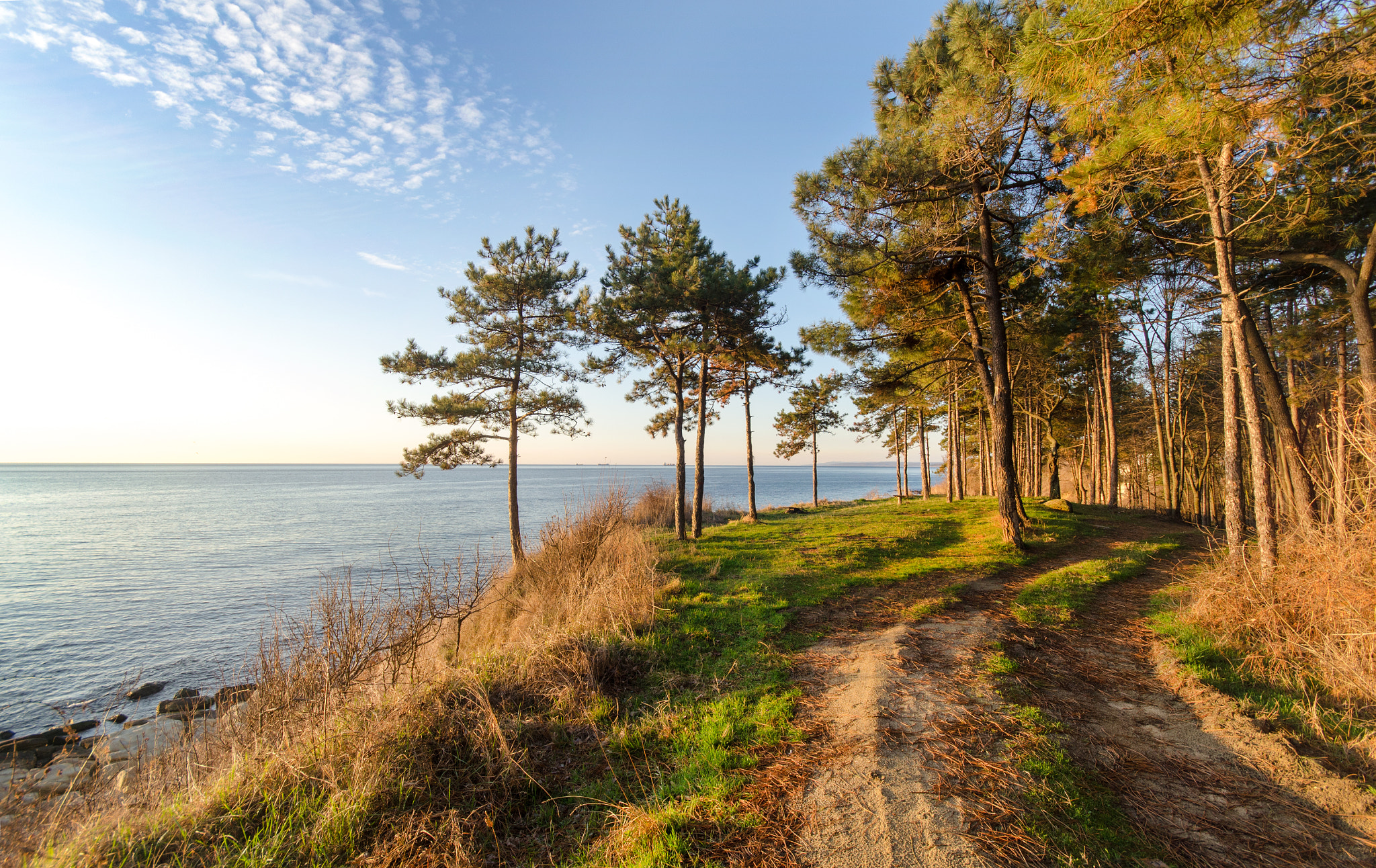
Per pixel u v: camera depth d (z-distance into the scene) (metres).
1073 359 23.23
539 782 3.95
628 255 18.34
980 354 14.09
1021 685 4.91
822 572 10.61
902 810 3.11
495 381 16.00
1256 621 5.74
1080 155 8.50
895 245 12.59
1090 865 2.63
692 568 11.69
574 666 5.72
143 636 14.66
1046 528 14.47
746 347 17.72
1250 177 7.18
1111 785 3.40
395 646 5.81
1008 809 3.06
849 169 10.98
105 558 26.17
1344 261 9.10
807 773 3.65
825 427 31.84
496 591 11.04
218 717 5.48
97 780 4.11
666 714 4.95
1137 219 10.04
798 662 6.03
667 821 3.20
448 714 4.65
